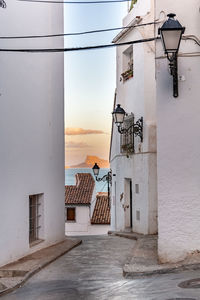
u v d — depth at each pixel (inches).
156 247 413.1
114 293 261.3
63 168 519.5
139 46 563.8
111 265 368.2
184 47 330.0
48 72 472.4
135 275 308.5
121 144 632.4
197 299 230.1
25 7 415.2
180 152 330.0
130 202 620.4
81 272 341.4
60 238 506.0
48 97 471.5
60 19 509.7
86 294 265.3
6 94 374.9
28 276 326.3
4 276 339.0
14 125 388.8
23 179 404.8
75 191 1105.4
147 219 533.3
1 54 368.2
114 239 551.2
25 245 405.4
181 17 332.2
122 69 633.6
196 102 329.1
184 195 328.5
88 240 552.7
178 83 330.6
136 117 575.2
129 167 597.3
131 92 597.3
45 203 462.0
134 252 387.2
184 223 327.6
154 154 534.3
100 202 1158.3
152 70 543.5
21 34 406.6
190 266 309.3
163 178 331.6
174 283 272.1
